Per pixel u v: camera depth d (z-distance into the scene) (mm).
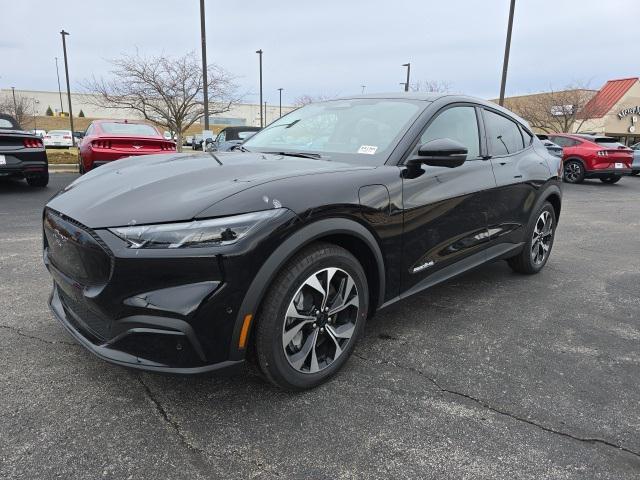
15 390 2262
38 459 1831
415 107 3113
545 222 4387
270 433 2041
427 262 2893
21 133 7992
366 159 2744
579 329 3240
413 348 2869
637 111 34469
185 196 2047
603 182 15188
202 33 14695
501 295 3873
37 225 5703
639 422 2211
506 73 16062
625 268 4836
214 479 1776
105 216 2004
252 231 1944
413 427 2115
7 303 3279
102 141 8812
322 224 2162
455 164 2607
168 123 20016
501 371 2635
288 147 3211
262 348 2105
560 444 2039
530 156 4105
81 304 2121
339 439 2020
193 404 2221
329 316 2346
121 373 2443
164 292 1886
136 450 1906
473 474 1848
